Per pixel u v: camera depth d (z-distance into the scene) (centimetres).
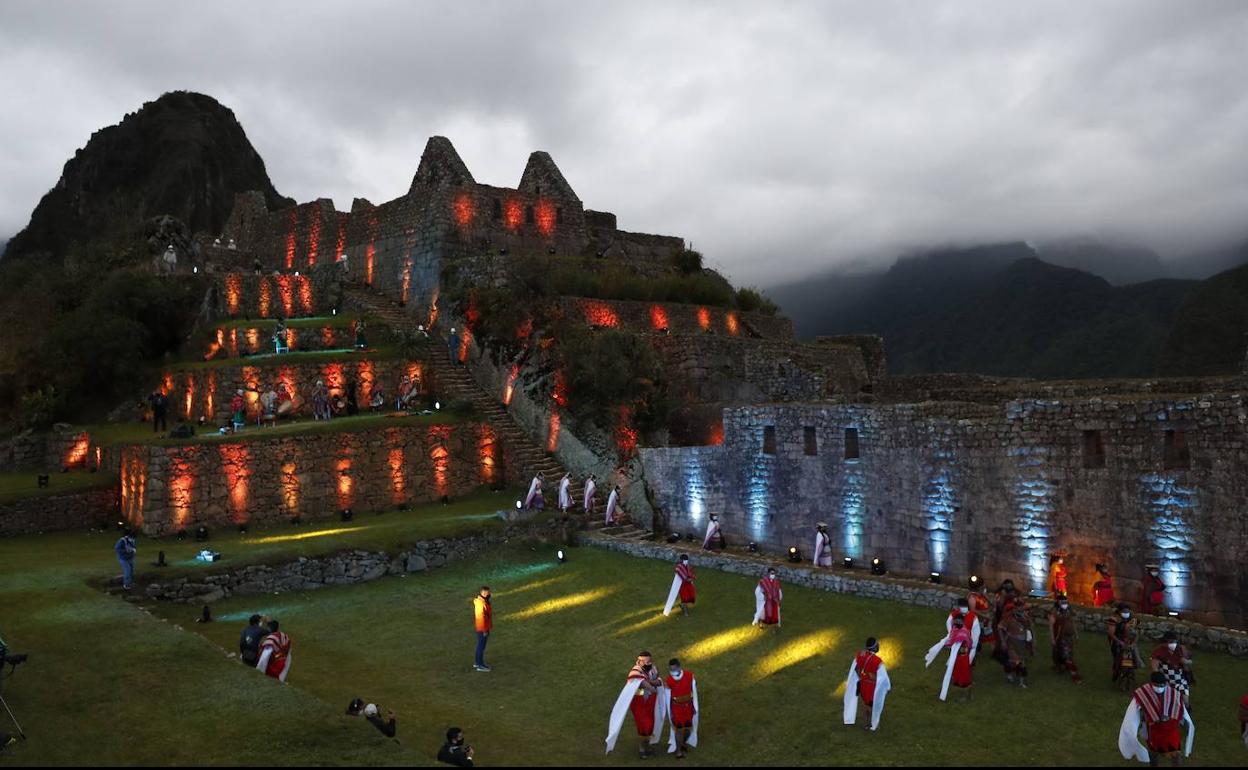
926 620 1966
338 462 3103
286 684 1372
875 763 1308
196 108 14488
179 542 2642
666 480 3206
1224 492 1898
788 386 3962
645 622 2089
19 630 1609
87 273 4578
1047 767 1270
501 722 1500
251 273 5144
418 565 2575
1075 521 2144
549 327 3728
